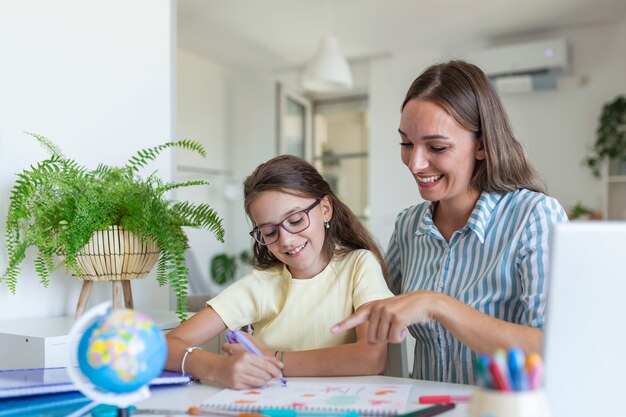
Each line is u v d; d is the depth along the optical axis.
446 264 1.32
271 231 1.31
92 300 1.77
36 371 1.07
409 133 1.23
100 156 1.79
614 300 0.66
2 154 1.58
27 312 1.63
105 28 1.82
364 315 0.95
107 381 0.74
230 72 5.81
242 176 5.88
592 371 0.66
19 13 1.62
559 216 1.19
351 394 0.94
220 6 4.37
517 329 0.96
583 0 4.33
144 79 1.92
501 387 0.53
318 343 1.33
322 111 6.64
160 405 0.92
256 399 0.92
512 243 1.20
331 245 1.42
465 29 4.93
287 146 6.28
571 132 4.89
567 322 0.67
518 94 5.08
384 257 1.56
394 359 1.24
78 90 1.74
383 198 5.67
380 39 5.18
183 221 1.56
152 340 0.76
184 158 5.20
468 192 1.32
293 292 1.37
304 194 1.31
